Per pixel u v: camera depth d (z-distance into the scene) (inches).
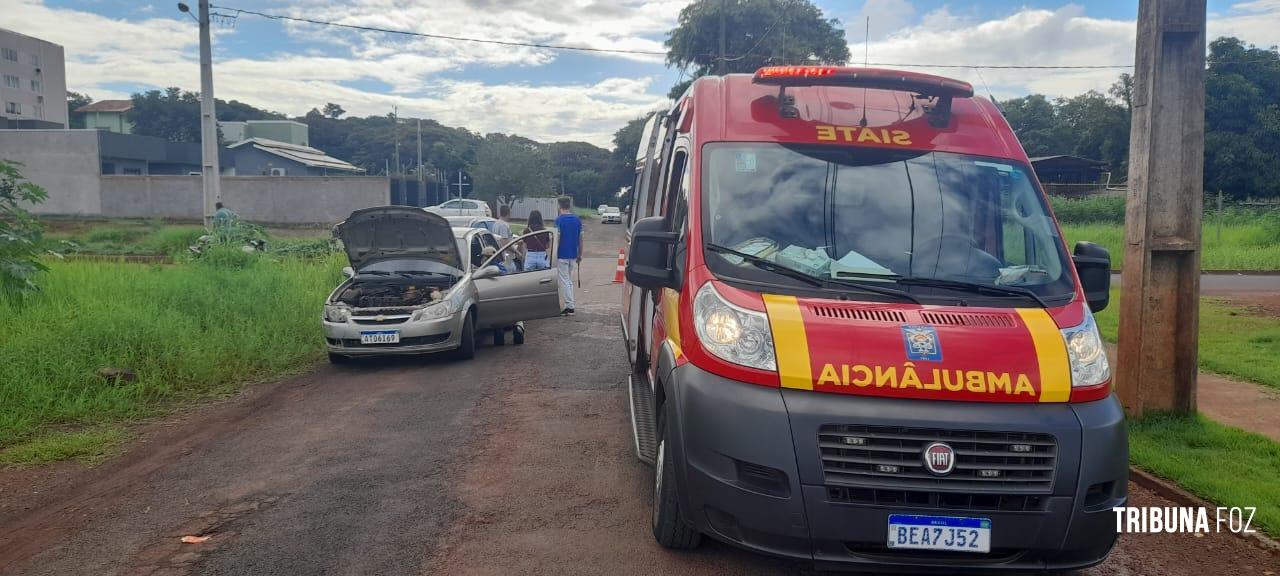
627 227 409.1
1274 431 250.1
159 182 1668.3
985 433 135.3
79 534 180.5
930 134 189.3
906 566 137.6
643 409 225.3
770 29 1438.2
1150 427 248.1
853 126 190.5
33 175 1669.5
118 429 270.8
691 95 211.0
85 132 1663.4
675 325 169.8
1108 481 137.9
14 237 402.3
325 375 359.3
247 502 199.0
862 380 138.1
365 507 194.4
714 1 1434.5
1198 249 252.5
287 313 433.7
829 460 136.3
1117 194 1674.5
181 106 3496.6
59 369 299.4
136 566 163.0
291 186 1635.1
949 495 135.1
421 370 365.4
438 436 255.4
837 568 138.0
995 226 173.5
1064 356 144.3
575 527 182.4
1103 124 2069.4
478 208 1737.2
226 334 375.6
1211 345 385.1
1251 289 661.3
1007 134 193.9
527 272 419.8
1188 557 170.6
